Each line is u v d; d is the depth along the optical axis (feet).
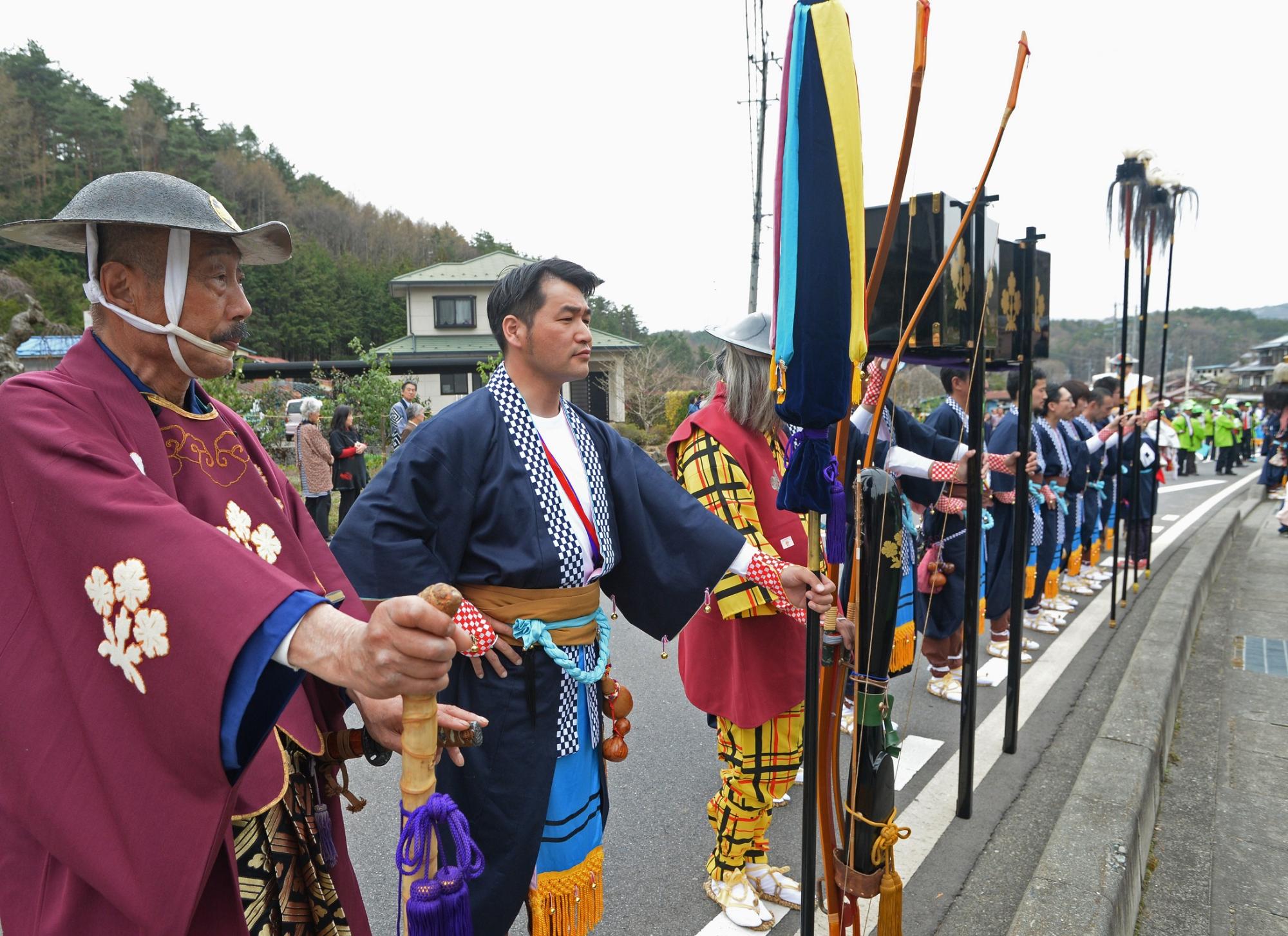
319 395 56.44
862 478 5.99
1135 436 19.71
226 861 3.95
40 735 3.63
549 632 5.96
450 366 85.71
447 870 3.67
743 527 7.90
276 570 3.52
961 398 14.61
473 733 5.06
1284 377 40.73
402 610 3.08
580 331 6.05
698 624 8.29
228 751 3.38
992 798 10.02
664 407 85.05
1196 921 8.21
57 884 3.85
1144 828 8.97
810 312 4.93
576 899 6.28
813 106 4.82
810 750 5.44
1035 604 17.34
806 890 5.51
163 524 3.55
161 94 210.59
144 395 4.37
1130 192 16.99
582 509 6.19
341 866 5.08
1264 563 25.27
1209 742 12.39
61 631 3.62
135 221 4.07
